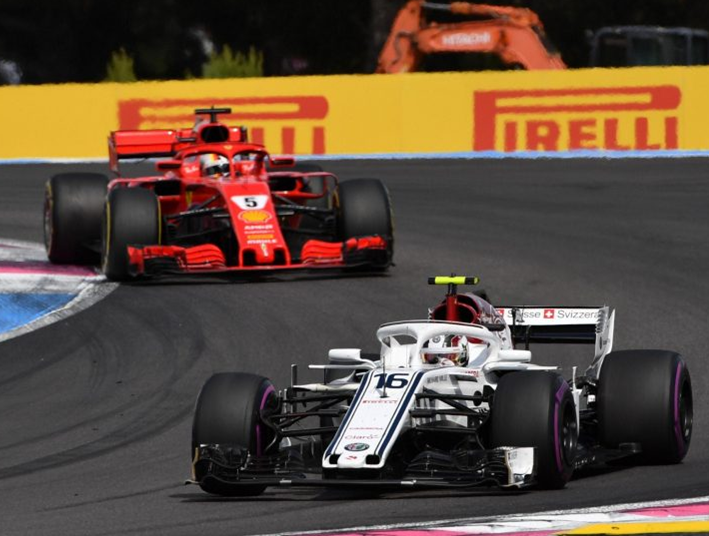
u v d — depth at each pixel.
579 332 39.41
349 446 29.25
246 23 184.75
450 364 33.91
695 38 146.00
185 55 184.75
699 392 44.16
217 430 31.23
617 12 186.75
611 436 33.97
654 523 27.14
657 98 95.44
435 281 36.06
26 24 181.25
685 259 64.94
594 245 68.75
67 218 66.06
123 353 51.12
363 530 27.19
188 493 33.06
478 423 32.69
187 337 52.78
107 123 101.12
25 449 39.72
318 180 69.56
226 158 63.00
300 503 30.95
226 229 60.94
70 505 32.12
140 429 41.75
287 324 54.12
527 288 59.84
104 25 181.38
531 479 29.72
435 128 98.31
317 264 59.59
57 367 49.91
